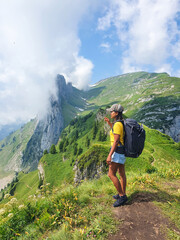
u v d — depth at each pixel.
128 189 4.40
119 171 3.70
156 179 5.17
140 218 2.95
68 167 92.06
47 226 3.18
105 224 2.82
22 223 3.55
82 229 2.81
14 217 3.67
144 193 3.98
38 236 2.97
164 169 6.47
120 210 3.30
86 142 104.31
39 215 3.72
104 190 4.50
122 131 3.36
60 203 3.77
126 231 2.63
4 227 3.45
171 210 3.11
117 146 3.42
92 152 56.84
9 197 5.01
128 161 43.75
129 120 3.41
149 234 2.52
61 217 3.43
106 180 6.39
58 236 2.68
